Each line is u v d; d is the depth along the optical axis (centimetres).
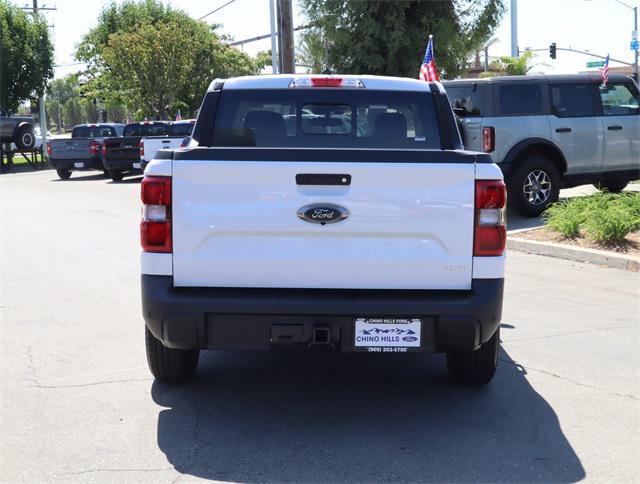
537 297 772
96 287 836
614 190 1479
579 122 1270
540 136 1235
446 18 2056
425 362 587
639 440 434
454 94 1259
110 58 3925
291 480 383
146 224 431
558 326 668
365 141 560
